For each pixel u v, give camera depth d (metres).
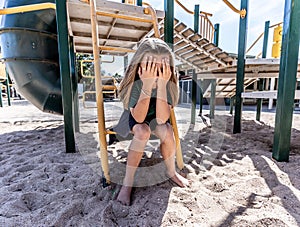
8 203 0.99
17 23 2.49
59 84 2.75
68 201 1.02
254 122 3.68
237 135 2.58
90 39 2.90
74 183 1.23
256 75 3.52
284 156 1.56
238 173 1.37
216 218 0.88
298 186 1.16
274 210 0.93
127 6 1.98
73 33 2.62
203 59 3.38
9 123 3.54
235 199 1.04
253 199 1.03
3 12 1.59
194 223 0.85
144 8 1.87
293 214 0.90
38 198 1.06
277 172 1.35
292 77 1.49
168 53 1.27
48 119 4.02
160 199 1.02
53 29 2.61
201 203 0.99
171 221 0.86
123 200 1.01
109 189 1.14
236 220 0.86
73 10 1.99
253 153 1.80
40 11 2.50
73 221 0.87
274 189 1.13
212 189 1.14
